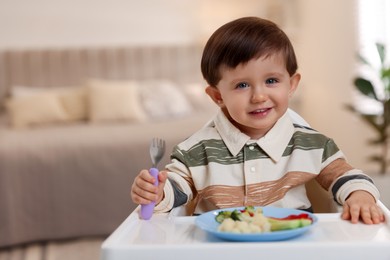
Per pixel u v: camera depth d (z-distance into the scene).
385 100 2.70
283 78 1.00
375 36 3.50
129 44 4.66
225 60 0.99
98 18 4.60
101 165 2.74
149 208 0.85
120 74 4.42
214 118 1.14
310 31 4.54
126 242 0.72
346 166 1.02
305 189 1.07
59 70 4.32
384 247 0.67
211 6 4.61
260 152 1.04
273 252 0.66
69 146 2.75
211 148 1.06
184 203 1.02
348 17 3.79
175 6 4.68
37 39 4.51
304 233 0.74
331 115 4.14
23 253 2.57
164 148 0.90
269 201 1.01
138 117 3.68
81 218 2.72
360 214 0.80
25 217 2.66
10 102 3.74
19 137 2.92
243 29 0.99
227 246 0.67
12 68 4.25
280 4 4.75
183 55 4.53
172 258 0.68
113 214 2.74
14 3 4.46
